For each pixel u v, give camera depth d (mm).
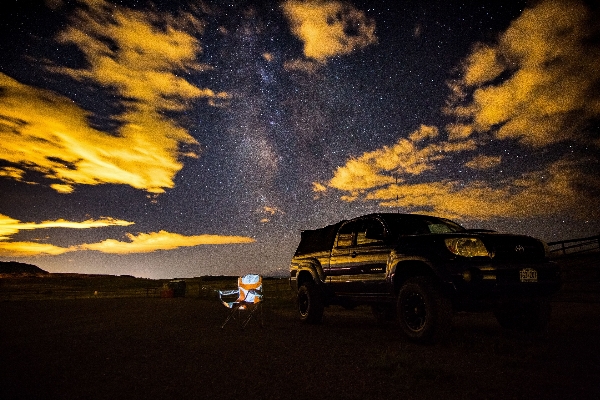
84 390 3195
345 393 3035
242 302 6602
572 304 9219
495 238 4922
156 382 3398
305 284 7395
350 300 6492
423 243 5230
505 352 4387
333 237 7137
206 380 3443
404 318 5215
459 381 3283
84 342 5395
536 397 2850
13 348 5043
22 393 3141
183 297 16312
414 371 3574
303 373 3631
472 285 4617
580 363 3799
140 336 5840
